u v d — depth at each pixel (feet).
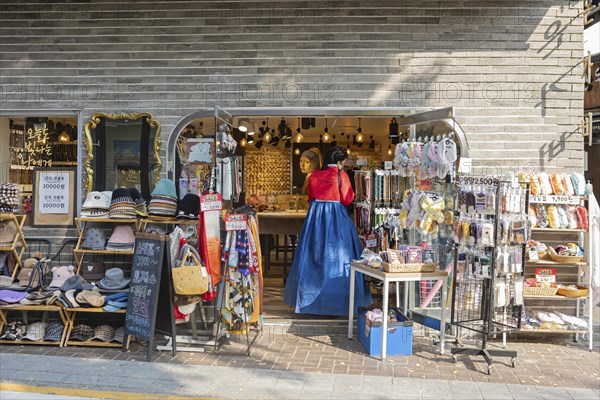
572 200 21.38
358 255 23.48
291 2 22.76
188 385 16.67
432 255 20.39
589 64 21.94
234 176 23.99
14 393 16.28
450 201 20.18
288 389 16.39
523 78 22.57
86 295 20.35
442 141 19.75
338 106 22.72
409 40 22.63
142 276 19.67
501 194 18.83
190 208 21.74
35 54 23.21
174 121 22.94
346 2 22.70
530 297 21.26
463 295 19.89
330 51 22.72
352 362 19.10
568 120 22.49
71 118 23.43
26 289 21.01
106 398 15.94
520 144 22.47
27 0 23.13
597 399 15.90
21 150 23.56
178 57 22.93
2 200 21.80
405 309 22.29
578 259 21.13
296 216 30.86
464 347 19.77
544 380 17.63
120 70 23.02
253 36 22.81
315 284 22.98
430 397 15.92
